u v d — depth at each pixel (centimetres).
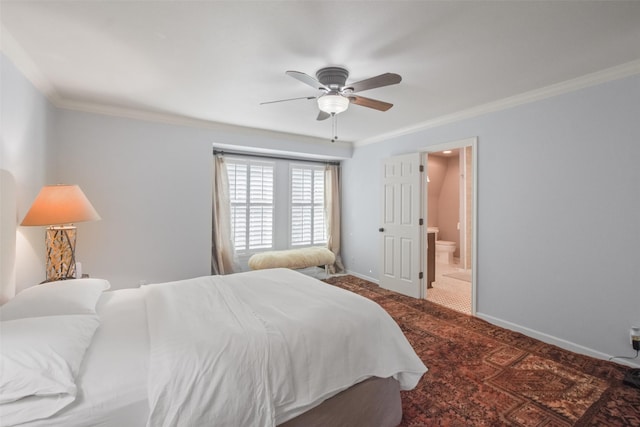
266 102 311
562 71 248
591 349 259
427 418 184
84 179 333
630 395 204
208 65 238
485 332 307
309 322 162
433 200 754
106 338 140
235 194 476
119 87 283
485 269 338
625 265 241
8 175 198
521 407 193
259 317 166
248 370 129
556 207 280
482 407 193
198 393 116
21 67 228
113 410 106
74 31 191
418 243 415
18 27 186
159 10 170
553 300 283
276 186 521
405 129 433
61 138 320
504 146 318
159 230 374
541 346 277
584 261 263
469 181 608
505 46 208
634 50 213
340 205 581
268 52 217
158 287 226
